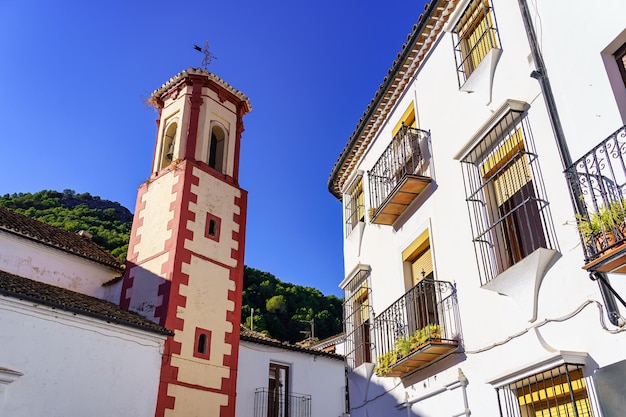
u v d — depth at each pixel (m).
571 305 6.94
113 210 56.81
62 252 20.20
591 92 7.02
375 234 13.45
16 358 11.71
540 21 8.17
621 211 5.56
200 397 15.35
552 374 6.84
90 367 12.90
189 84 20.91
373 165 14.43
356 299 14.05
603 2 7.09
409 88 12.71
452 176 10.27
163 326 15.50
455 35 11.00
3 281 12.68
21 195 57.66
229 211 19.47
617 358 6.18
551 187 7.61
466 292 9.20
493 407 8.09
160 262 17.03
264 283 51.72
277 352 21.72
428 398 9.81
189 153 19.30
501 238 8.74
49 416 11.83
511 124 8.60
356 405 12.77
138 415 13.50
